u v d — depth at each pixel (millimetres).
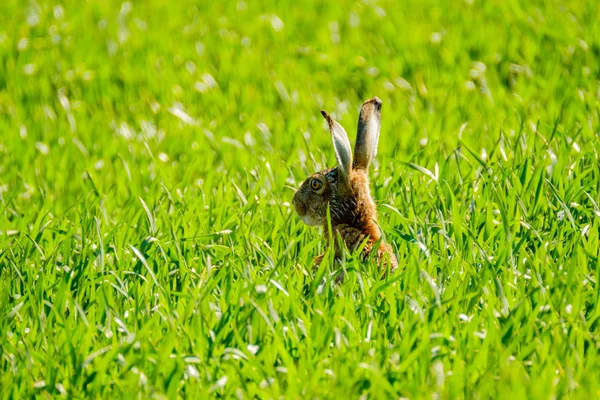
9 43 32469
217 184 20719
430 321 13141
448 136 23141
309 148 22875
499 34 30953
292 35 33250
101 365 12258
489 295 13578
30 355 13008
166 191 18781
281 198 20094
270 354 12766
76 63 31125
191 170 21172
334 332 12594
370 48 30766
